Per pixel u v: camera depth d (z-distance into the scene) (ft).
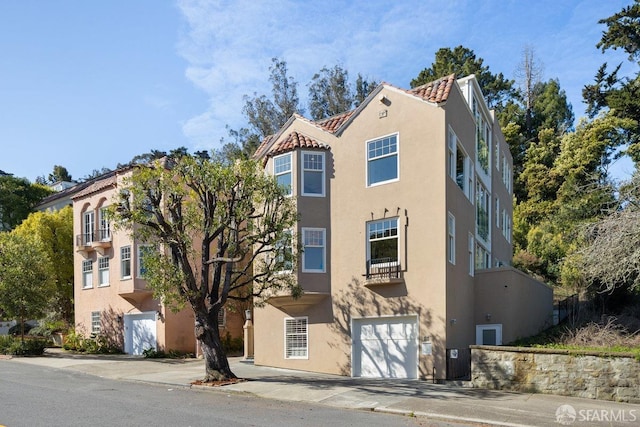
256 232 58.95
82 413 39.40
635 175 64.64
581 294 85.66
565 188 133.69
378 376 62.34
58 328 109.09
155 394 49.19
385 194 64.18
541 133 161.48
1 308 91.15
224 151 145.69
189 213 56.29
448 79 65.92
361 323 64.49
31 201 163.94
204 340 56.29
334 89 152.46
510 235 112.57
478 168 80.02
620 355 46.03
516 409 42.50
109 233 97.25
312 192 68.90
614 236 58.29
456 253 63.16
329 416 40.19
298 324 69.31
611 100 109.91
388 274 62.08
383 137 65.46
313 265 67.46
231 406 43.45
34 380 57.52
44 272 92.22
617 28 112.27
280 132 74.69
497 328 66.59
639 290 72.28
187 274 54.85
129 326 93.04
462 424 38.70
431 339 58.49
